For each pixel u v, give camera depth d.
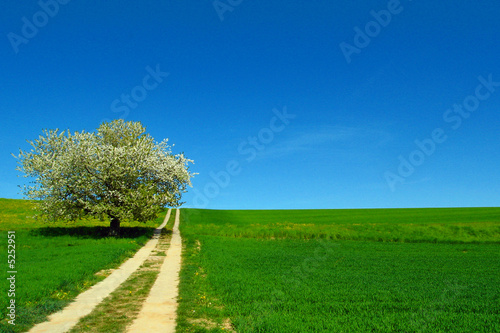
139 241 35.97
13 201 79.62
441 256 29.27
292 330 9.58
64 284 14.55
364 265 23.55
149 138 48.12
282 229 48.03
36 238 38.47
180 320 10.62
